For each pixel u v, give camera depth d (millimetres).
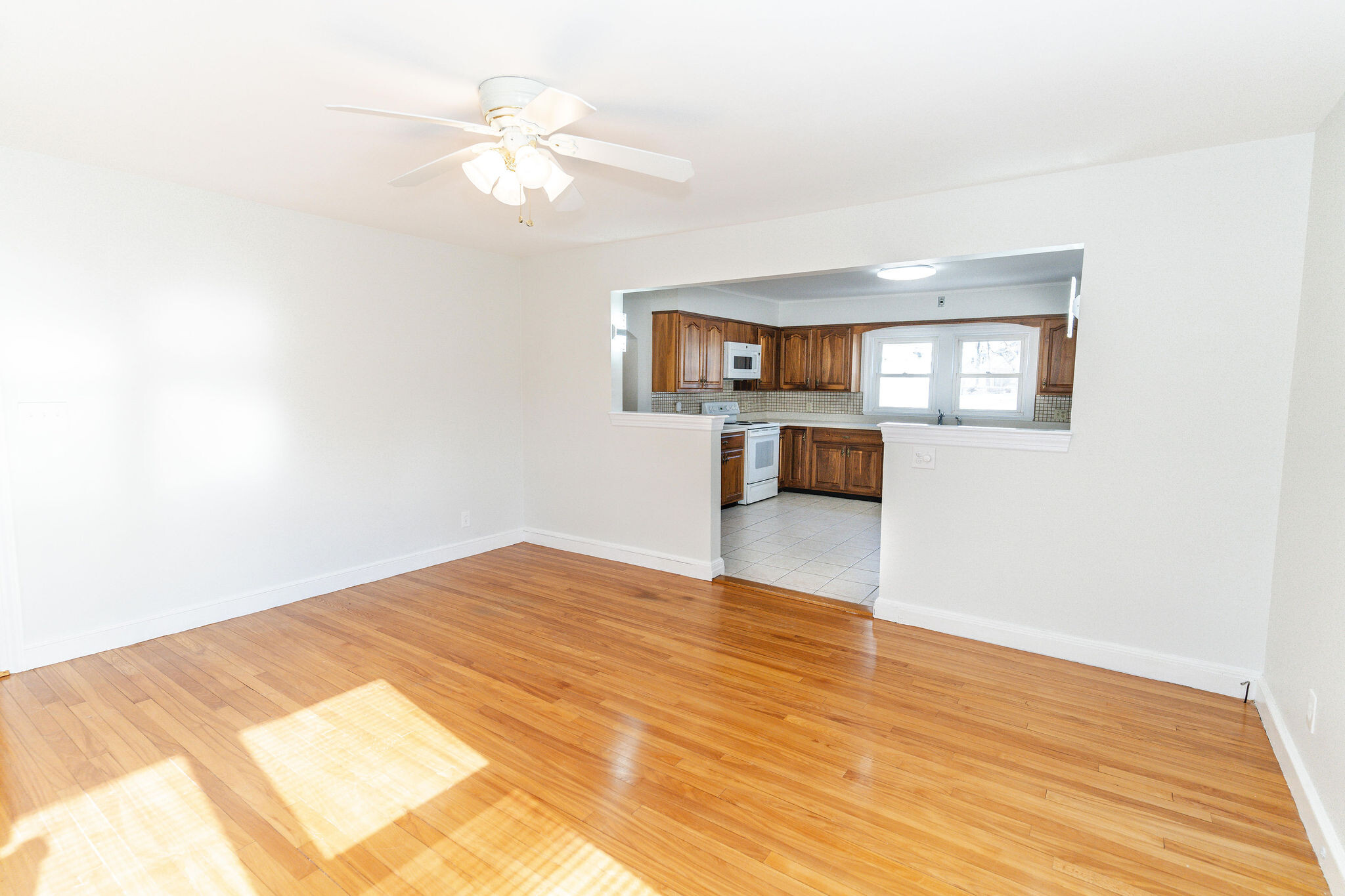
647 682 2812
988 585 3227
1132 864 1770
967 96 2098
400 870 1745
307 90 2076
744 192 3129
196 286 3256
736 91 2061
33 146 2639
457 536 4672
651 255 4207
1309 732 1983
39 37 1732
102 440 2996
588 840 1862
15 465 2764
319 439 3818
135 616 3156
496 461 4910
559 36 1729
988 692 2725
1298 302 2439
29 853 1792
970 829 1904
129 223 3016
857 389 7375
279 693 2691
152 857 1782
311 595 3838
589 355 4633
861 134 2416
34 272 2768
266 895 1661
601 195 3186
